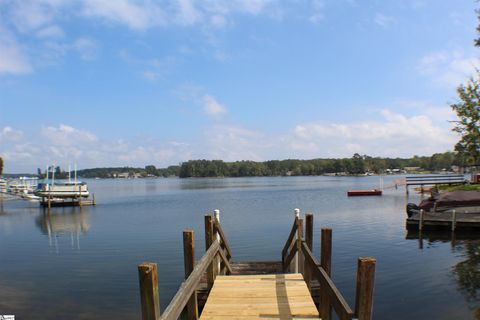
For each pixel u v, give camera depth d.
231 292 6.84
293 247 8.75
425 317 9.07
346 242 18.38
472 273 12.47
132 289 11.92
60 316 9.73
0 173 80.50
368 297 3.30
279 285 7.25
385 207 36.19
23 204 53.59
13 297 11.27
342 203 41.94
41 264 15.78
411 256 15.16
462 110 17.19
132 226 27.59
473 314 9.16
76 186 49.19
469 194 23.23
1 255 17.89
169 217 33.34
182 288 4.07
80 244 20.67
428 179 48.78
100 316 9.73
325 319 5.60
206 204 46.97
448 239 18.70
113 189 114.38
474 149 17.31
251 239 20.55
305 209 36.00
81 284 12.59
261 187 98.38
